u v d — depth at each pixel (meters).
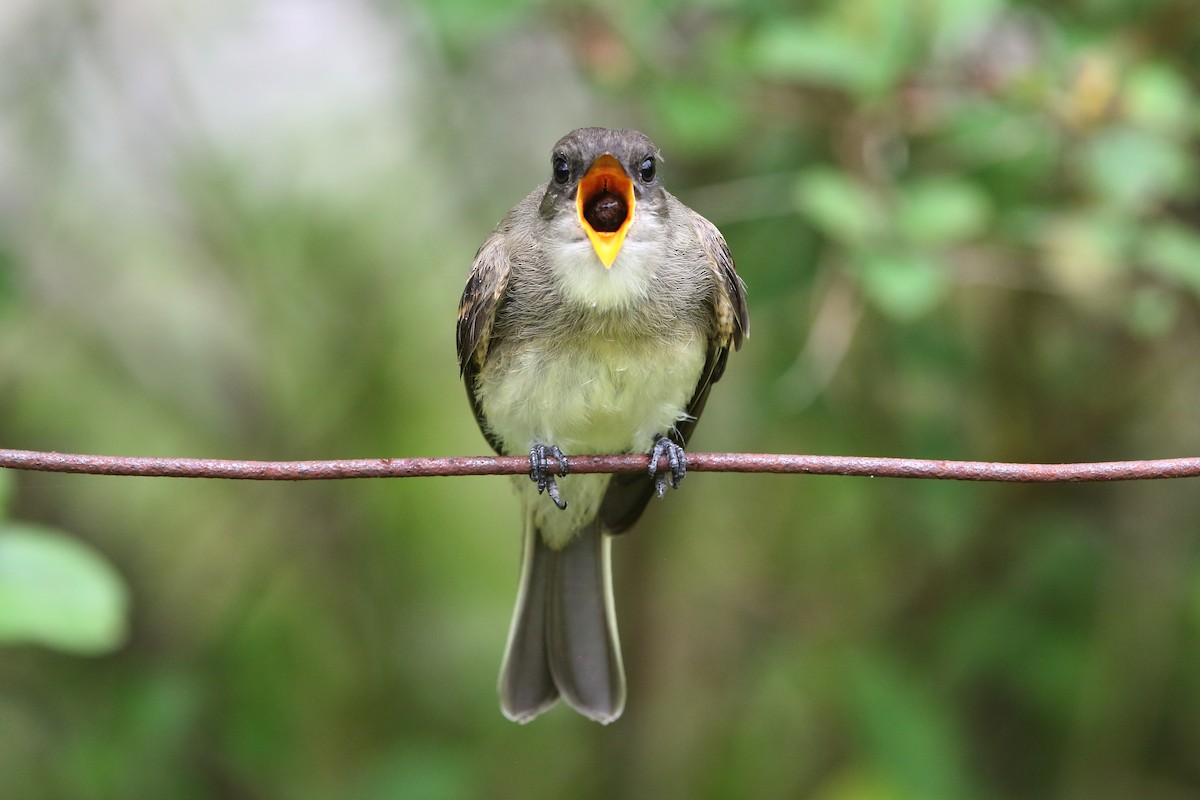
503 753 11.66
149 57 12.06
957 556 10.84
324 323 12.14
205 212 12.04
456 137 11.85
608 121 11.43
